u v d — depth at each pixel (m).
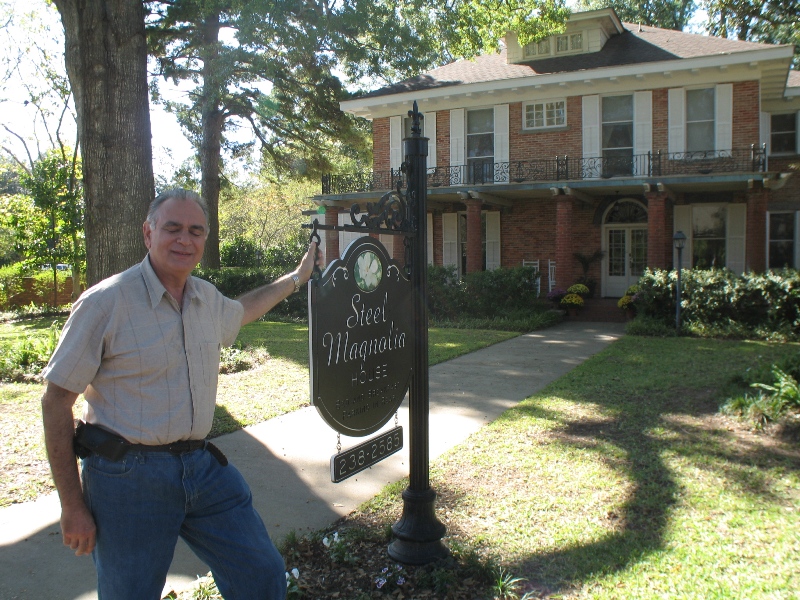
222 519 2.35
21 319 19.59
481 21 18.81
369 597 3.09
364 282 3.14
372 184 20.77
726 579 3.22
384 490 4.58
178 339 2.25
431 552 3.43
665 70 16.97
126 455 2.15
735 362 9.23
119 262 8.41
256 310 2.72
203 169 24.69
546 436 5.76
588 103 18.33
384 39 20.00
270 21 19.41
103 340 2.12
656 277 13.47
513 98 19.12
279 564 2.39
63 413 2.08
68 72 8.66
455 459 5.18
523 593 3.15
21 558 3.61
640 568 3.35
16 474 4.96
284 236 42.16
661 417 6.25
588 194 18.50
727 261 17.64
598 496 4.34
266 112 24.80
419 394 3.52
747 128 16.86
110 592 2.17
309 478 4.90
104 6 8.31
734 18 28.84
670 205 18.16
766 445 5.30
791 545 3.56
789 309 12.34
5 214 21.69
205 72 21.47
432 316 16.34
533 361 9.98
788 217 18.89
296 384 8.39
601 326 15.11
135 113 8.50
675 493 4.35
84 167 8.52
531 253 19.64
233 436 6.05
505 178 19.28
